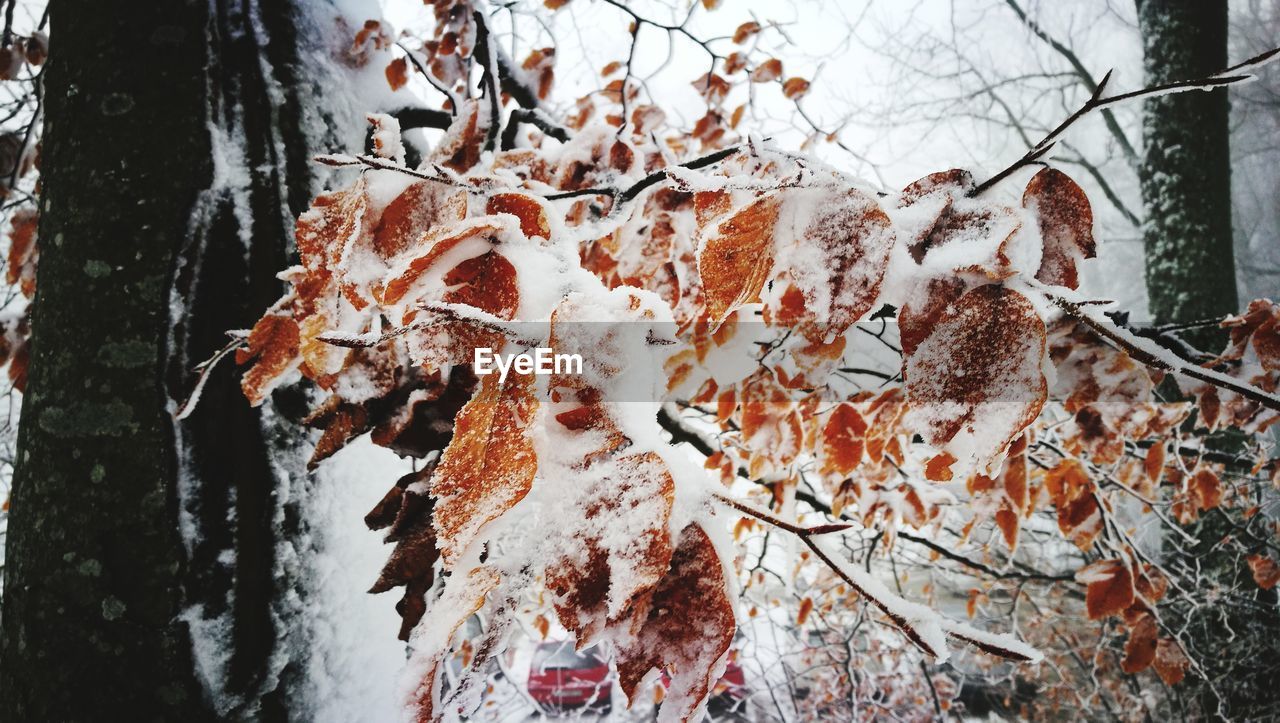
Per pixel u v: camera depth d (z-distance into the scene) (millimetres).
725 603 268
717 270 336
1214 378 312
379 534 667
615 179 695
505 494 272
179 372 552
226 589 546
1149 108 2734
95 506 542
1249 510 1934
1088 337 630
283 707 559
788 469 1157
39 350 591
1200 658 2088
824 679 2596
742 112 1433
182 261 562
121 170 575
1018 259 328
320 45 701
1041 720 2924
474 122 623
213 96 595
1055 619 2865
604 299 296
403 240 367
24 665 547
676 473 280
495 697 2150
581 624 269
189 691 530
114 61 596
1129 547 997
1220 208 2557
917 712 2689
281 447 576
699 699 262
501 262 308
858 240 333
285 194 609
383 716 628
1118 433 834
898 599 262
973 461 315
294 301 458
